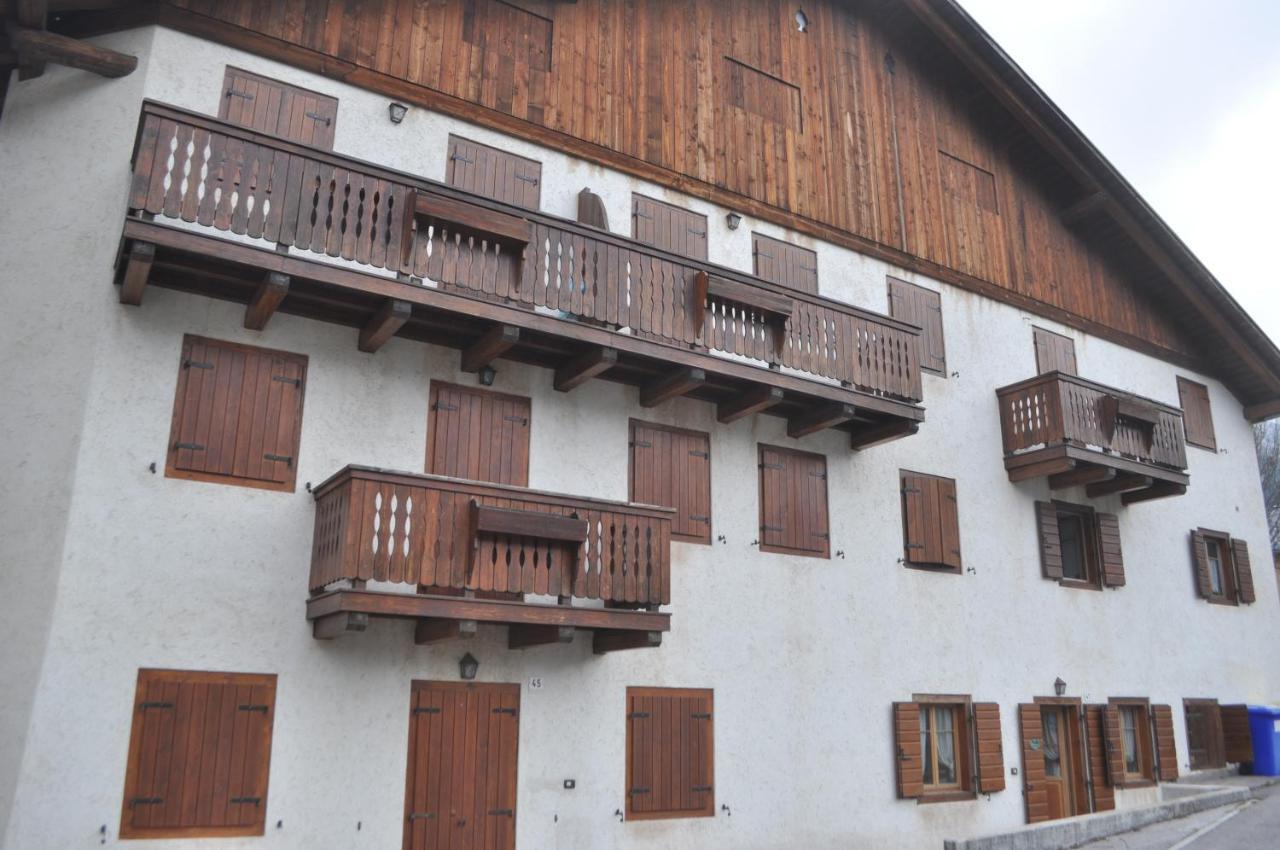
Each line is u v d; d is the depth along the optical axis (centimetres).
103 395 980
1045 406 1659
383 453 1112
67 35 1111
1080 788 1644
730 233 1480
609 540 1105
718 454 1361
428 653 1089
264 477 1041
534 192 1307
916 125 1781
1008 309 1819
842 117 1675
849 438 1502
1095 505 1830
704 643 1278
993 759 1516
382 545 968
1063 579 1722
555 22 1385
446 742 1078
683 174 1451
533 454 1212
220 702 972
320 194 1038
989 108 1869
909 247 1697
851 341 1413
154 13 1102
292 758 991
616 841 1157
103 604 938
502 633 1139
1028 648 1631
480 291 1111
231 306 1059
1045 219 1947
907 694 1455
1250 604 2080
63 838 880
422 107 1245
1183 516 2003
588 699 1177
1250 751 1878
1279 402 2211
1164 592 1897
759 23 1616
